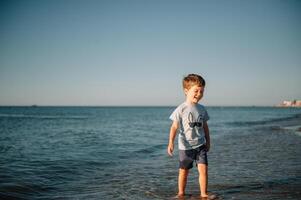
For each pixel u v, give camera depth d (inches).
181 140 167.5
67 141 505.0
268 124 1013.8
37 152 356.5
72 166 256.1
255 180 192.5
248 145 408.5
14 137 593.0
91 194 166.9
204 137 170.1
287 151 342.6
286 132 639.8
